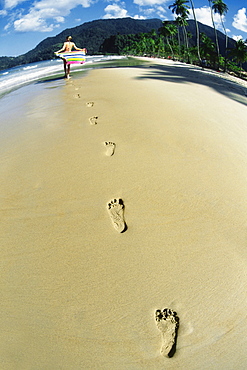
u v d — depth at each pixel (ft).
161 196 15.79
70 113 28.55
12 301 10.81
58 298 10.91
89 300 10.85
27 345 9.55
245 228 14.20
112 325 10.10
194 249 12.91
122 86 39.58
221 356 9.46
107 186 16.44
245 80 152.56
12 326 10.06
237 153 20.59
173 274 11.83
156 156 19.44
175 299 10.93
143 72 56.90
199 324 10.21
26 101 36.19
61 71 73.41
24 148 21.31
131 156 19.40
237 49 192.95
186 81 47.96
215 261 12.44
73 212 14.70
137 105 29.40
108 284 11.41
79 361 9.20
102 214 14.60
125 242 13.15
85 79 49.29
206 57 196.44
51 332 9.91
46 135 23.40
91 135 22.72
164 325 10.12
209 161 19.22
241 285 11.51
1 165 19.07
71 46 49.65
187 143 21.25
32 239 13.29
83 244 13.03
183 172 17.87
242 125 26.20
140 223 14.11
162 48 279.69
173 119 25.52
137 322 10.19
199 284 11.48
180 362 9.25
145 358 9.30
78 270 11.93
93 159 19.15
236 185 17.07
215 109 29.84
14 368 8.94
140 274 11.80
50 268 12.01
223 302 10.90
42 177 17.40
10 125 26.81
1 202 15.43
